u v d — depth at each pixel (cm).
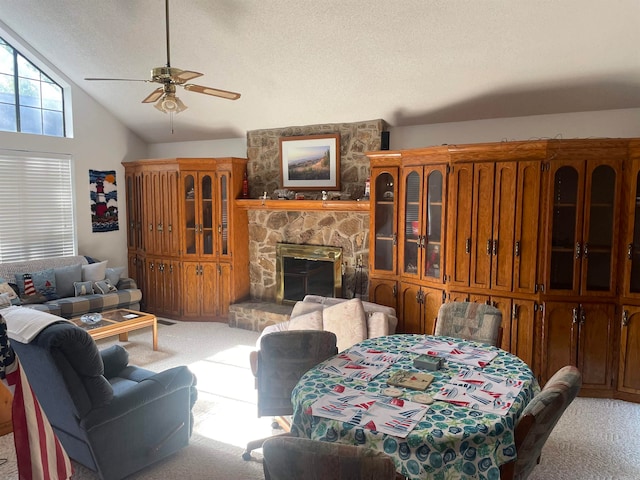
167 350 522
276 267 619
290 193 592
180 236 634
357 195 551
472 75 431
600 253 396
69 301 561
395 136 539
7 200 584
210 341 554
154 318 516
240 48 473
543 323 409
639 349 390
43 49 582
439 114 495
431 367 248
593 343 402
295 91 518
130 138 708
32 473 193
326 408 207
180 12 448
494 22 371
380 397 217
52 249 631
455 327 330
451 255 439
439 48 409
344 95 505
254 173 628
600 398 405
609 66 387
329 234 578
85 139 651
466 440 184
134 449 287
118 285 636
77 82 629
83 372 259
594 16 346
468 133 498
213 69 516
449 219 439
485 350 281
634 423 360
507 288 419
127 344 541
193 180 627
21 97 597
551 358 411
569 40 370
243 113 589
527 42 381
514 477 202
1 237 582
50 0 491
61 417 277
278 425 350
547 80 414
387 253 497
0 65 575
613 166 384
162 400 301
